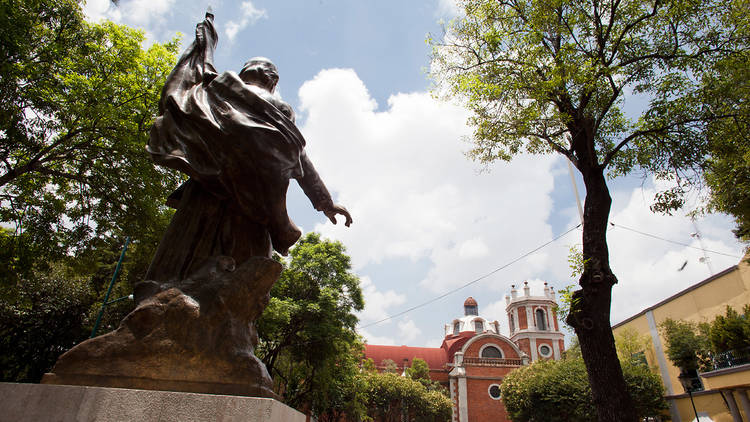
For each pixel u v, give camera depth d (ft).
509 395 94.48
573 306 24.76
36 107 29.27
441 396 126.62
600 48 26.78
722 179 31.12
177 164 10.02
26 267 34.40
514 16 29.81
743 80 26.86
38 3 28.71
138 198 34.53
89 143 32.78
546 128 30.91
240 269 9.69
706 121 27.14
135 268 48.37
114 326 51.03
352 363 78.23
